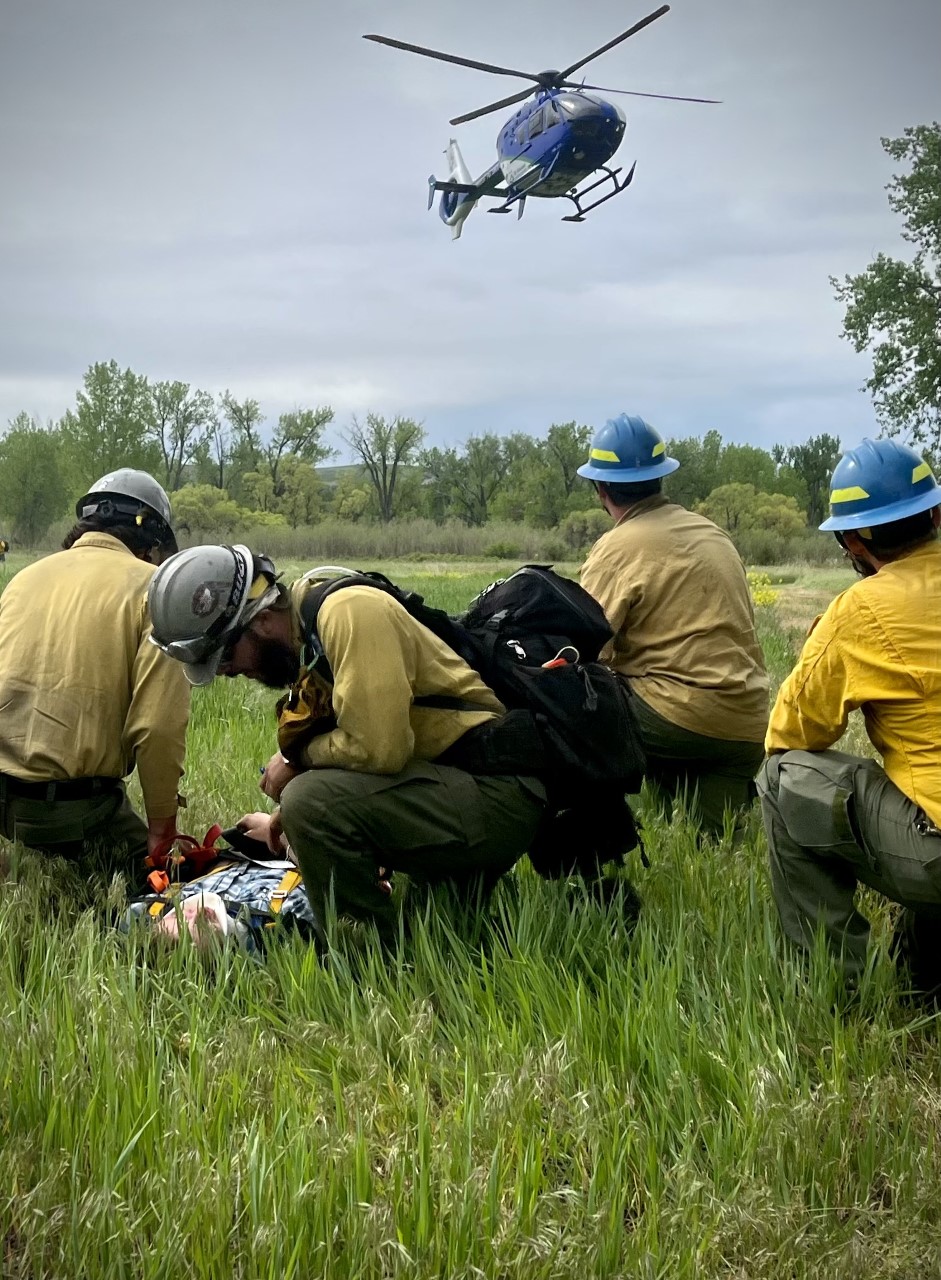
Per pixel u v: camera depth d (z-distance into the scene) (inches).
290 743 151.4
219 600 143.3
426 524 3405.5
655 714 213.0
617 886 163.6
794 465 4606.3
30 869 165.9
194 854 171.0
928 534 137.9
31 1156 103.3
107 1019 121.2
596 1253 93.2
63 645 169.8
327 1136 103.5
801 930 144.7
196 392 3836.1
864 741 302.7
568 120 639.8
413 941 147.6
